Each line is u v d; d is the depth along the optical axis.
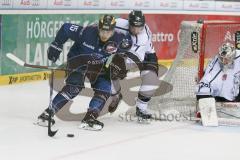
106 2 21.30
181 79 14.09
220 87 13.10
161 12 23.50
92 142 10.81
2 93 16.30
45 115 12.11
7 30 17.98
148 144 10.89
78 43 12.38
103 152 10.07
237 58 13.07
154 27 23.34
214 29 15.16
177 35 24.38
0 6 17.70
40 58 19.25
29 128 11.80
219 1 25.31
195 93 13.44
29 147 10.15
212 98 12.92
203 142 11.26
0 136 10.94
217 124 12.82
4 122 12.31
